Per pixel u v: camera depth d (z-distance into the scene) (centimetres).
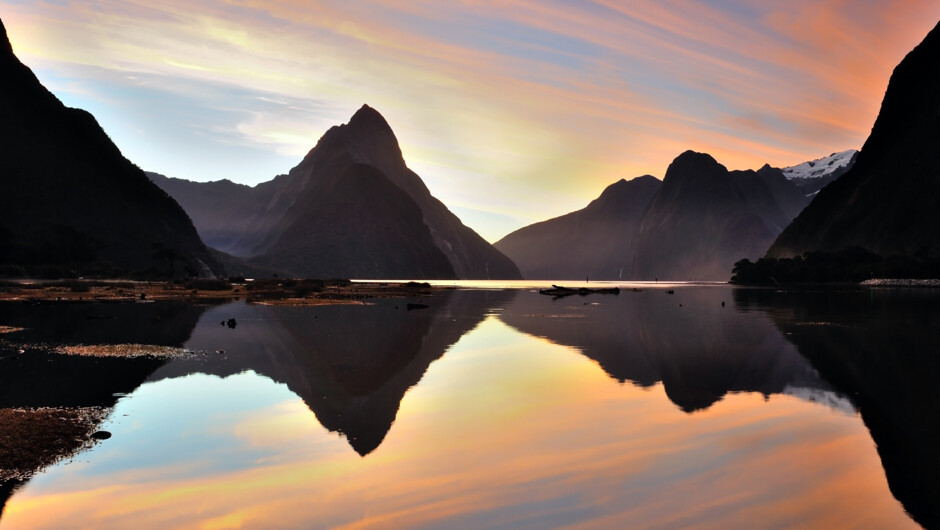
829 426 1542
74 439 1411
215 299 6581
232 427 1521
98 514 1016
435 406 1755
